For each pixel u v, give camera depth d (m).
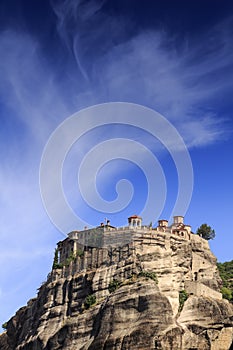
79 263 192.12
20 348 190.75
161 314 160.50
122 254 183.75
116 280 178.38
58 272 196.75
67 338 173.25
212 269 197.38
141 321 159.62
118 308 165.25
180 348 158.25
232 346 164.12
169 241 187.50
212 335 167.25
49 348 178.00
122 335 159.12
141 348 155.50
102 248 188.88
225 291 195.38
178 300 173.75
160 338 156.00
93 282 181.25
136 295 165.25
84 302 179.62
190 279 187.00
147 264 178.88
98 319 169.12
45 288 197.00
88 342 166.75
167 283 176.12
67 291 188.12
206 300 172.12
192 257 194.00
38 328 187.25
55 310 186.50
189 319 167.38
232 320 173.00
